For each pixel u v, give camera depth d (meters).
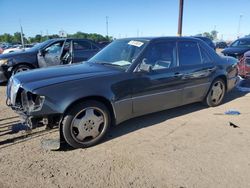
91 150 3.80
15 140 4.07
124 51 4.65
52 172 3.23
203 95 5.45
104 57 4.82
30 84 3.57
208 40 16.23
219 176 3.14
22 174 3.19
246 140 4.11
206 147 3.87
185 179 3.09
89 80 3.79
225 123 4.83
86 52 8.91
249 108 5.75
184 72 4.88
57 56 8.60
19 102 3.83
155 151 3.75
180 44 5.00
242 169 3.29
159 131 4.46
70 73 4.00
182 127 4.64
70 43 8.70
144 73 4.29
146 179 3.09
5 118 5.03
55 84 3.57
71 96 3.58
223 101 6.31
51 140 3.98
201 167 3.33
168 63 4.70
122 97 4.05
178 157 3.58
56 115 3.62
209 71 5.39
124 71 4.15
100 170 3.28
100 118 3.95
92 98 3.83
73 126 3.72
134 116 4.36
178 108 5.68
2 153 3.68
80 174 3.20
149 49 4.48
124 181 3.06
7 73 8.30
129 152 3.73
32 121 3.60
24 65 8.54
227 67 5.83
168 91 4.67
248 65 8.00
